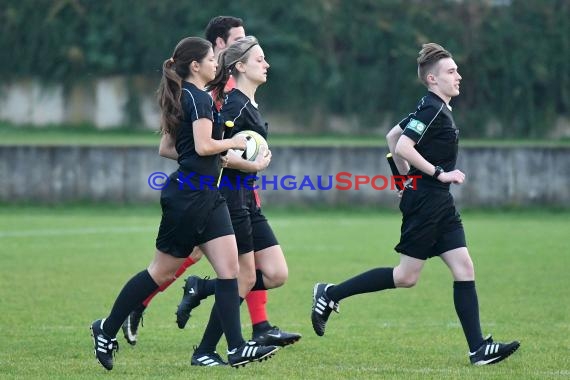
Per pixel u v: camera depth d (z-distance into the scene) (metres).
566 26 114.00
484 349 24.66
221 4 115.94
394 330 30.80
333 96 114.06
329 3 115.62
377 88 114.12
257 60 26.00
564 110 113.56
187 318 28.31
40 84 117.62
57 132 114.38
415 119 25.41
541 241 58.66
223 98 26.48
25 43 117.69
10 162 77.56
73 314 33.34
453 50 112.81
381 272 26.34
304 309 35.28
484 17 114.12
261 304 26.56
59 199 77.94
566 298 37.75
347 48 115.56
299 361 25.44
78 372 23.61
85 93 117.56
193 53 23.09
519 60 112.81
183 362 25.38
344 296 26.73
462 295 25.22
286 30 114.88
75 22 118.31
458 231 25.56
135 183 78.06
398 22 115.25
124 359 25.86
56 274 43.28
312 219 73.12
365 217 75.06
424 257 25.73
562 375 23.22
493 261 49.16
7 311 33.78
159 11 116.62
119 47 117.75
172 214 22.84
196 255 28.31
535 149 77.75
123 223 68.12
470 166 77.94
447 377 22.86
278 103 114.12
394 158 26.56
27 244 54.84
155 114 117.75
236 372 23.66
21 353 26.41
